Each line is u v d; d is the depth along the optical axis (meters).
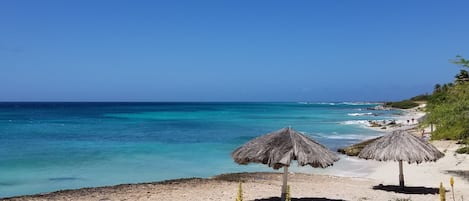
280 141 12.09
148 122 61.50
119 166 22.91
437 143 28.38
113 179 19.52
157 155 26.95
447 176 19.05
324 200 14.07
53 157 25.55
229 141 35.22
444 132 30.06
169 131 45.12
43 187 17.75
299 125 57.41
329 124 59.56
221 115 88.38
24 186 17.89
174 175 20.73
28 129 47.22
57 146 31.06
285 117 81.00
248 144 12.44
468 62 28.44
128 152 28.14
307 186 16.89
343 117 82.69
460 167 20.92
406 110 124.62
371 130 49.19
